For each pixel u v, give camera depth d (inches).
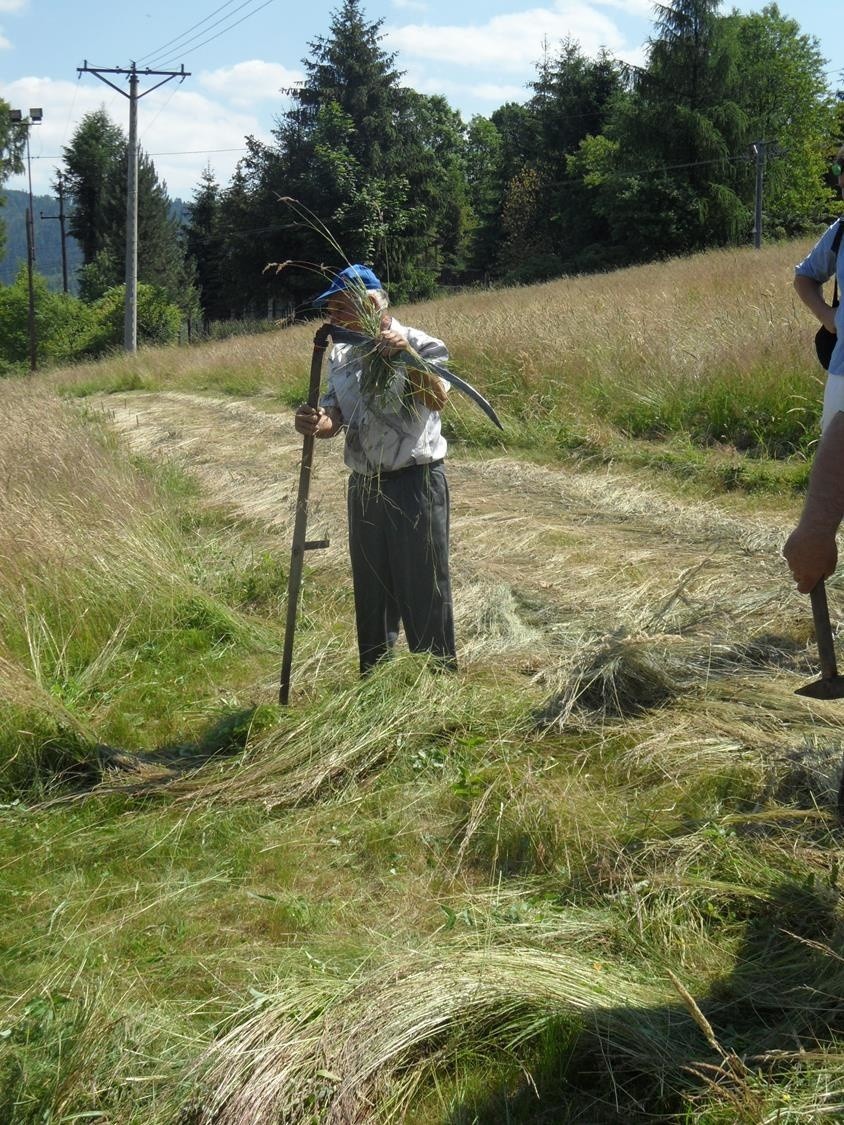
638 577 238.2
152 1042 99.0
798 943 107.3
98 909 126.5
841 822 122.3
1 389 751.1
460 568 255.0
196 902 126.6
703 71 2079.2
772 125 2181.3
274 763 161.2
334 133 1828.2
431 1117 91.0
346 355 180.7
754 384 380.8
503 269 2532.0
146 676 206.5
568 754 155.6
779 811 130.0
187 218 3309.5
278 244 1830.7
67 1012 102.3
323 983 104.3
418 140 2160.4
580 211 2279.8
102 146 3169.3
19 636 209.2
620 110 2191.2
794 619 198.1
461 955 105.7
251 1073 91.5
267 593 252.1
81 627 218.8
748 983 102.0
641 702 168.1
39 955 116.6
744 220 2018.9
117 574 234.8
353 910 123.9
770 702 161.8
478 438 424.2
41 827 148.9
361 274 171.5
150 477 379.6
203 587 255.8
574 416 418.9
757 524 278.7
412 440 175.8
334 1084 90.1
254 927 120.6
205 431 546.6
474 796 144.6
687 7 2054.6
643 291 688.4
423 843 137.3
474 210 3014.3
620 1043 94.4
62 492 274.5
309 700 184.9
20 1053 97.0
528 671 188.7
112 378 965.8
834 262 135.6
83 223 3245.6
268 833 143.3
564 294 845.2
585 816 135.6
